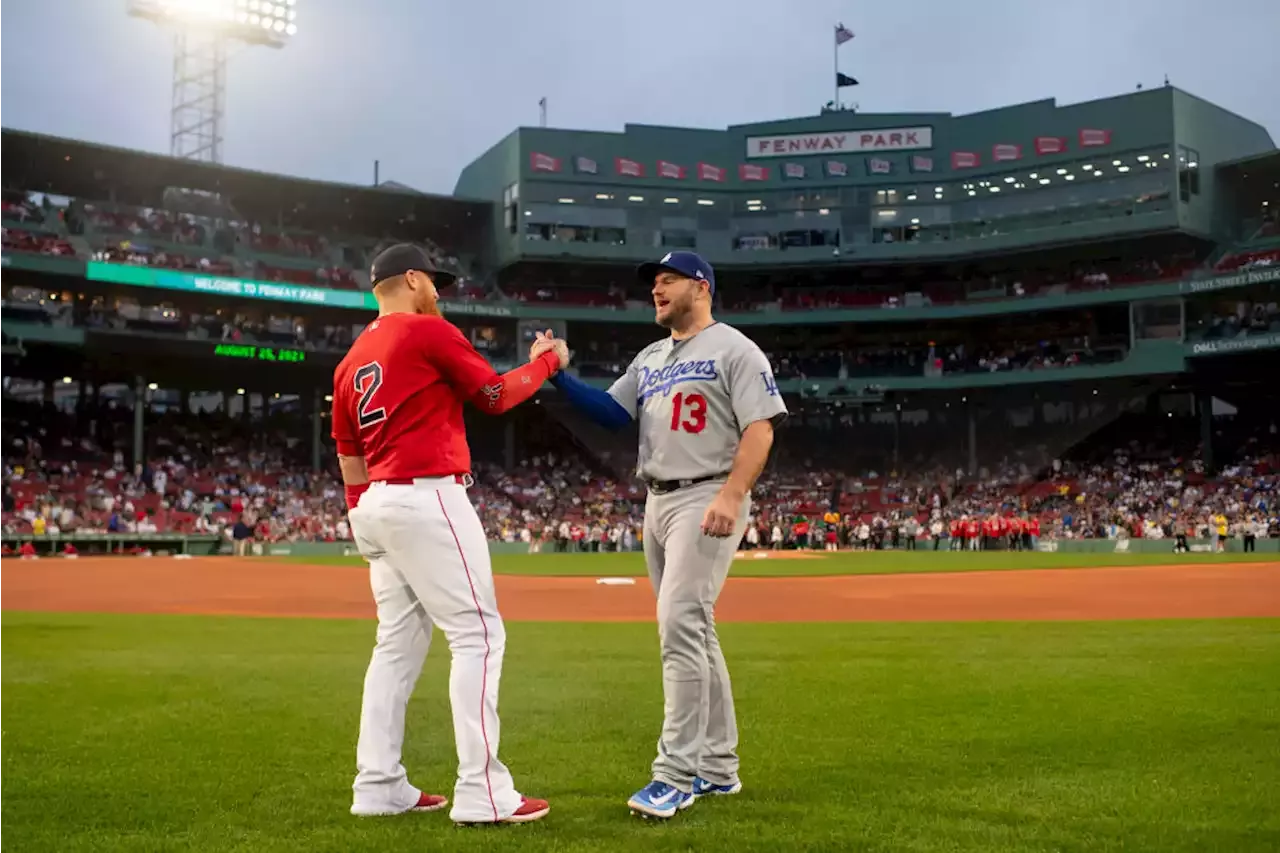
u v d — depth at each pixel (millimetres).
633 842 3822
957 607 16016
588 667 8641
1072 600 17125
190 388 54312
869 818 4105
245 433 54406
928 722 6027
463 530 4473
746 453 4516
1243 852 3646
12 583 23109
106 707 6555
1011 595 18453
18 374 50219
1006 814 4133
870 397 56281
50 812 4199
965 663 8633
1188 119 53188
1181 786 4547
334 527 44969
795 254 58562
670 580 4598
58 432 48469
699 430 4715
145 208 52344
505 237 58125
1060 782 4637
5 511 40656
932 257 57438
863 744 5465
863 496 56062
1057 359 55312
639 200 58562
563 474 58312
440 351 4461
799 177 59000
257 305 50906
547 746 5523
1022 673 7953
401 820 4176
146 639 10945
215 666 8586
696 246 58844
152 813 4199
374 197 55875
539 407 58750
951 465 58500
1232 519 44719
